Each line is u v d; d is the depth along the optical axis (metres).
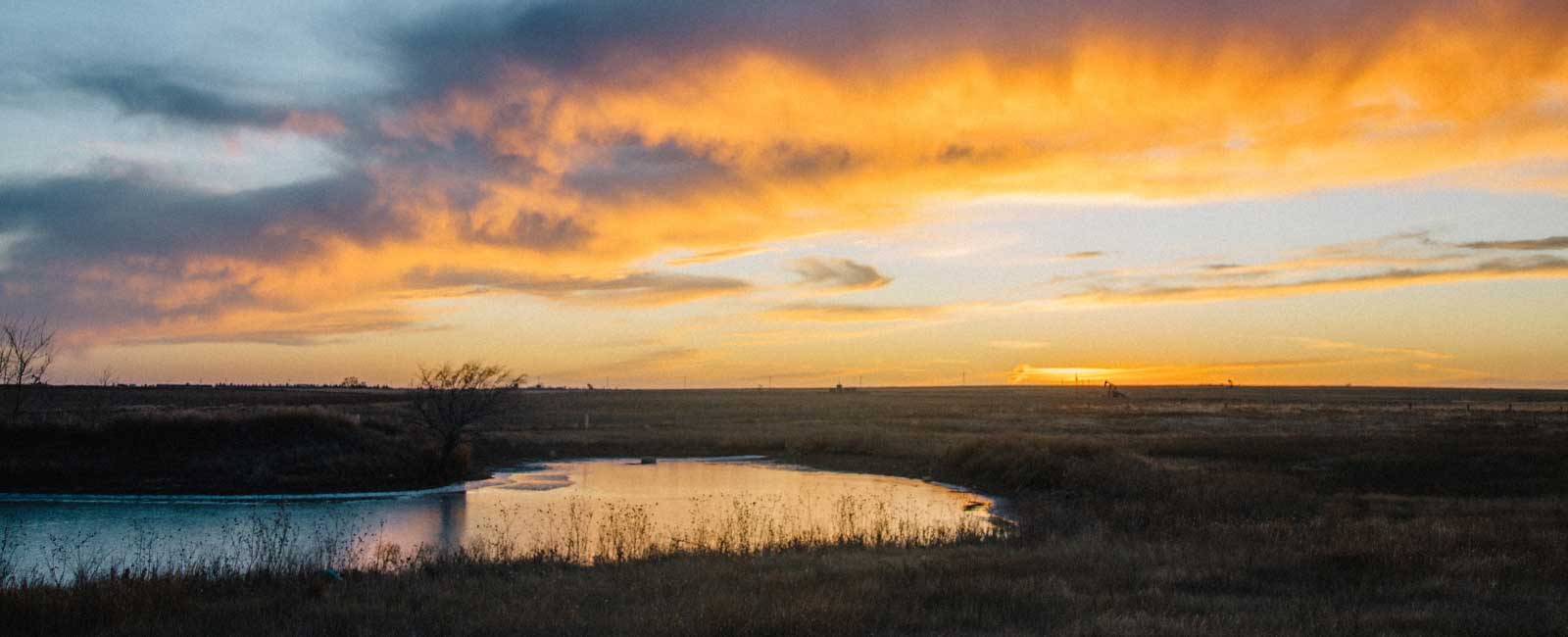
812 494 34.41
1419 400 166.25
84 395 93.12
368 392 124.94
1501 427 62.47
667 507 30.03
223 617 10.87
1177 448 43.41
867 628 9.95
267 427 41.91
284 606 11.58
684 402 153.75
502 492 35.94
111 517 28.56
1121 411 112.56
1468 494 27.41
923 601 11.40
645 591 12.38
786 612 10.23
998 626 10.06
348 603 11.66
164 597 11.74
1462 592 11.74
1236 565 14.07
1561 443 39.47
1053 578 12.91
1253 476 30.61
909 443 53.22
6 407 46.56
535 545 20.34
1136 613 10.40
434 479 39.22
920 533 21.55
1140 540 17.88
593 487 37.53
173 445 39.56
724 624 9.86
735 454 54.91
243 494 34.94
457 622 10.39
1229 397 189.50
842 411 117.12
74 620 10.57
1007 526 24.50
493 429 69.12
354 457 40.56
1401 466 32.72
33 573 16.34
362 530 25.28
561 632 9.84
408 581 13.65
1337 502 24.58
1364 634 9.44
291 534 24.33
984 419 90.69
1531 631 9.58
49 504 32.44
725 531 20.61
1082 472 33.31
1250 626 9.78
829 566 14.37
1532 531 16.86
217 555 20.27
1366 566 13.74
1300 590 12.34
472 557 17.23
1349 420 82.38
